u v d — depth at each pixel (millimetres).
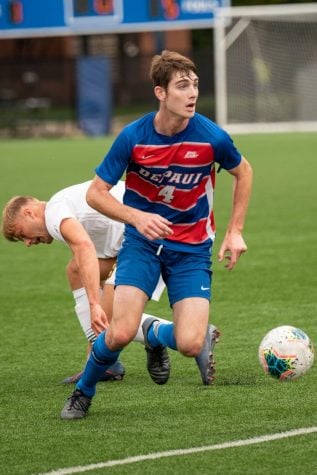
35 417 17234
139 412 17281
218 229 41781
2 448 15445
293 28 90812
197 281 16812
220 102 89938
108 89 96500
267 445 15086
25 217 18297
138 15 90000
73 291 20219
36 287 30969
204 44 117250
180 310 16703
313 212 45438
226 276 31516
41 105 100750
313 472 13891
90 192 16578
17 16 91562
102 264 20250
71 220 17609
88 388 17016
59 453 15086
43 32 91562
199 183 16781
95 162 71188
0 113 101062
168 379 19562
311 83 91625
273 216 44656
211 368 18562
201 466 14242
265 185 57062
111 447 15273
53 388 19375
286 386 18609
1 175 65000
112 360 16719
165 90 16078
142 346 23094
